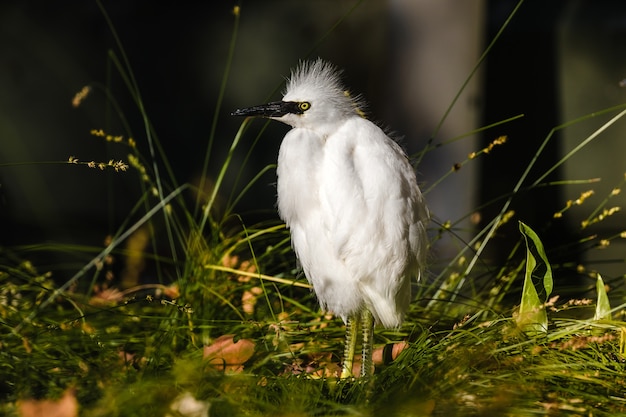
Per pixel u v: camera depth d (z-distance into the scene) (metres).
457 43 11.68
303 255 7.40
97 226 15.51
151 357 7.30
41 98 16.12
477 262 11.32
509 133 15.05
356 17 16.03
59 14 16.33
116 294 9.47
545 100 15.11
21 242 15.22
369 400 6.50
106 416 5.89
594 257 13.86
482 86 11.77
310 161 7.13
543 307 7.20
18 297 8.60
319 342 8.12
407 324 8.52
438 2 11.67
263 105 7.26
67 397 5.82
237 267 9.19
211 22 16.41
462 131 11.70
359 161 7.04
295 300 9.18
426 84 11.75
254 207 15.72
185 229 14.05
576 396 6.71
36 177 15.73
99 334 8.11
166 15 16.41
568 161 14.86
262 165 15.97
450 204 11.66
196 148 16.12
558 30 15.15
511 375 6.73
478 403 6.36
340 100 7.24
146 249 13.74
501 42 15.19
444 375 6.68
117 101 16.17
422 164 11.73
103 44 16.31
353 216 6.94
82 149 16.02
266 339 7.91
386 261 6.98
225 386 6.47
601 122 14.86
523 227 7.43
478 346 7.11
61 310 8.80
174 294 8.95
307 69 7.71
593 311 9.05
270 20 16.36
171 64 16.33
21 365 6.90
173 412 5.80
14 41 16.19
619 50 15.03
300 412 6.09
